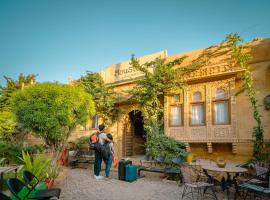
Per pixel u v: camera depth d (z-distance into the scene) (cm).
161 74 1220
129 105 1491
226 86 1101
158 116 1298
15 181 464
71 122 900
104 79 1647
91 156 1423
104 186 848
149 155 1154
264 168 730
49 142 917
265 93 1015
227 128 1068
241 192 772
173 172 901
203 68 1183
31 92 851
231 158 1063
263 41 1050
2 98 1933
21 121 880
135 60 1280
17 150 1055
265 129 995
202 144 1154
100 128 1027
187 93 1212
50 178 798
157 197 712
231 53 1109
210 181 784
